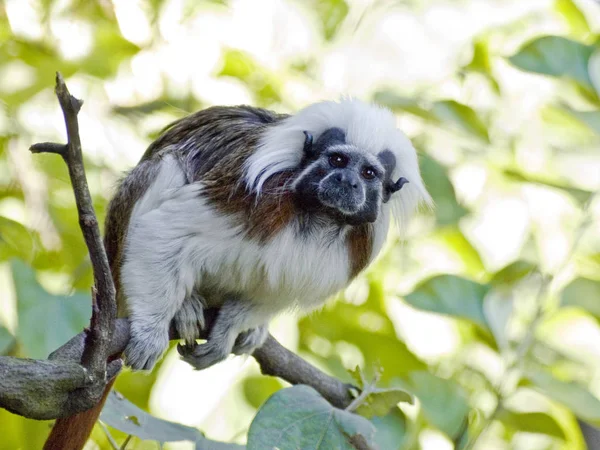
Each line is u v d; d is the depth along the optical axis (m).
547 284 8.76
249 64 10.68
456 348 10.06
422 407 8.22
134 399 9.06
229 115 7.88
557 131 11.02
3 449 8.11
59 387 5.09
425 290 8.01
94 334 5.15
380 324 9.54
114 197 7.93
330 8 11.57
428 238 10.09
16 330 7.20
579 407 7.61
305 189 7.07
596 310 8.30
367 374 9.03
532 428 7.94
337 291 7.62
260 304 7.58
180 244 7.00
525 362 8.57
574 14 10.90
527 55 9.03
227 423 10.02
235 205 6.99
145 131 10.77
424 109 10.00
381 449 7.42
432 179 9.81
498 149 10.81
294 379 7.89
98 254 5.04
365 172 7.17
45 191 9.77
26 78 9.61
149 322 6.91
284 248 7.09
